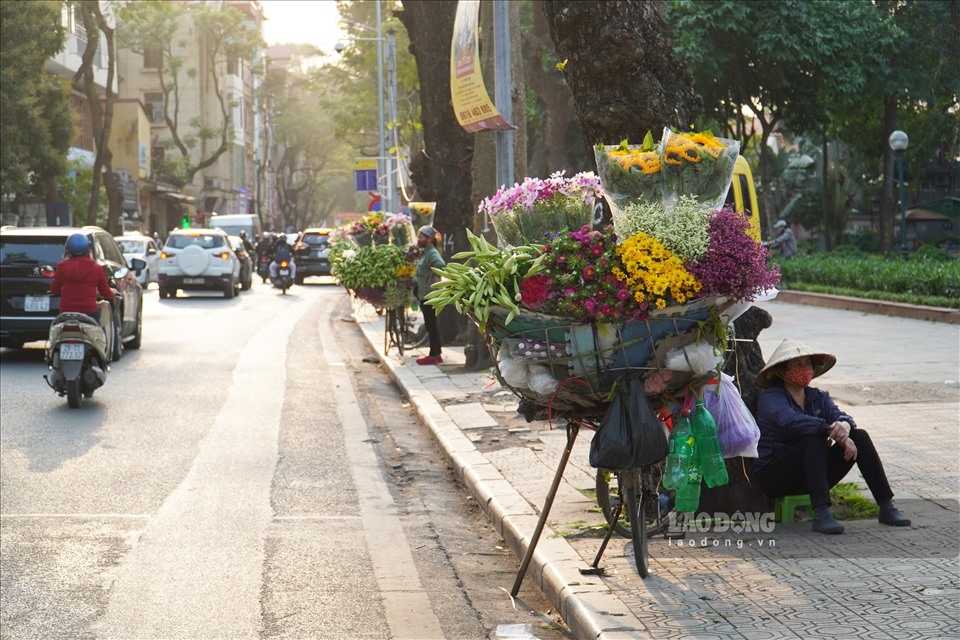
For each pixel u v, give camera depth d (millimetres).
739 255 5105
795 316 22547
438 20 19234
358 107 59531
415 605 5832
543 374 5344
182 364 16797
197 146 80250
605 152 5328
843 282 26594
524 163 15484
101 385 12891
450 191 19344
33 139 36000
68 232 16828
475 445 9797
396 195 46219
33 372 15641
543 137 36656
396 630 5438
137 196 61438
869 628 4641
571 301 5117
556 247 5188
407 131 48375
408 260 17031
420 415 11945
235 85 88875
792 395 6746
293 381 15086
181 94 79375
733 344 6008
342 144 98938
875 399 11188
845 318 21562
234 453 10023
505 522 7117
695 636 4660
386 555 6816
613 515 6062
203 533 7270
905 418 10023
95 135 45094
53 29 35750
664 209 5203
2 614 5637
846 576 5410
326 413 12430
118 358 17109
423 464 9727
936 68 27562
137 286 18828
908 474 7699
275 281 37781
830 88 31812
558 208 5711
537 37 29625
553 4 7812
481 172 15633
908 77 29969
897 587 5188
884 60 30844
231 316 26938
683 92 7684
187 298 34594
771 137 62844
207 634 5359
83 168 49969
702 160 5211
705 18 30672
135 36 65188
